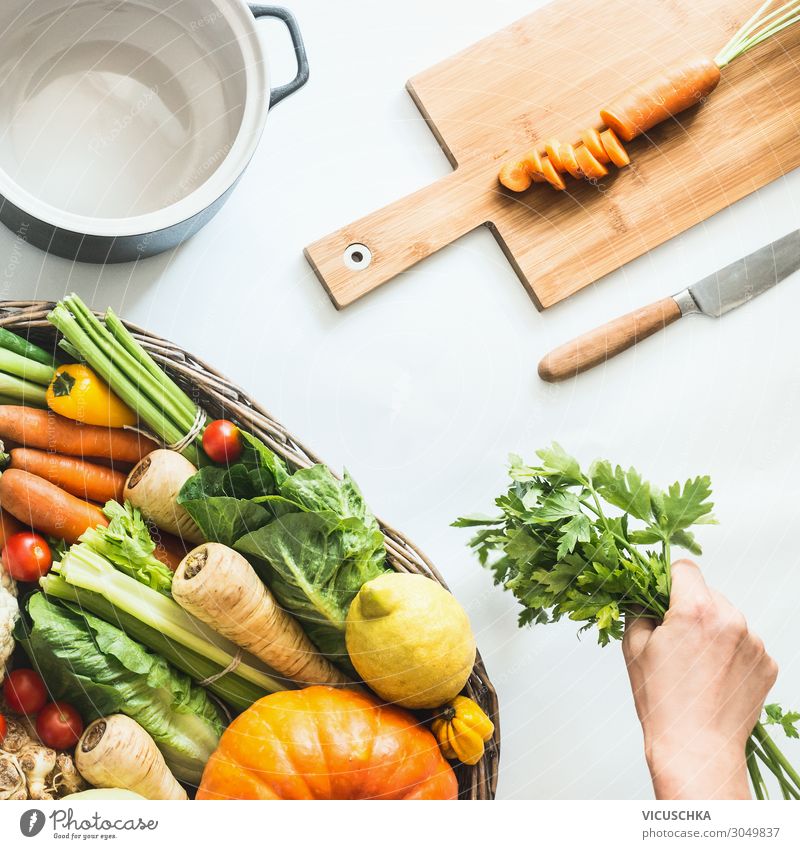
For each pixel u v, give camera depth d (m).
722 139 0.83
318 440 0.79
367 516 0.66
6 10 0.72
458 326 0.81
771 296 0.84
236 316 0.79
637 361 0.83
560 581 0.68
